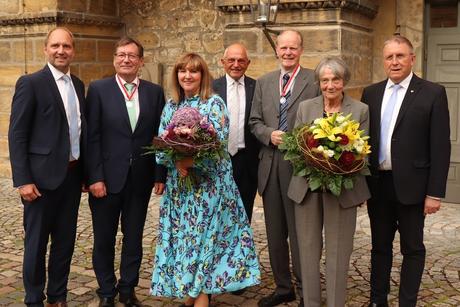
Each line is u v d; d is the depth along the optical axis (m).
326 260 3.31
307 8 5.95
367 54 6.64
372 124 3.41
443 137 3.25
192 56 3.44
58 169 3.40
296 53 3.67
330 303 3.29
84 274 4.34
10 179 8.03
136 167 3.63
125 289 3.71
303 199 3.31
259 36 6.22
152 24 7.93
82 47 7.59
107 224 3.65
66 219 3.59
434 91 3.28
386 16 6.70
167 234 3.52
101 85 3.62
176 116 3.26
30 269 3.45
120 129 3.59
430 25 6.59
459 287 4.06
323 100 3.36
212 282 3.44
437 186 3.26
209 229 3.42
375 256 3.56
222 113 3.42
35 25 7.48
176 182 3.47
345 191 3.21
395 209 3.47
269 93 3.75
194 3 7.61
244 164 4.05
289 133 3.27
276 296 3.76
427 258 4.69
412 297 3.42
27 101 3.31
